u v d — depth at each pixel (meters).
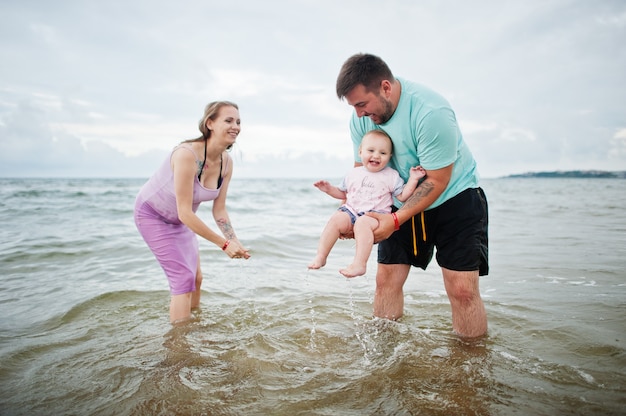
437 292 4.65
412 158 3.29
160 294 4.57
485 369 2.80
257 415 2.32
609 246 6.96
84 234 8.29
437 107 2.95
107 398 2.50
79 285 4.88
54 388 2.62
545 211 13.64
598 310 3.86
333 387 2.60
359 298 4.48
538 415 2.26
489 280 4.96
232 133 3.53
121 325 3.71
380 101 3.03
